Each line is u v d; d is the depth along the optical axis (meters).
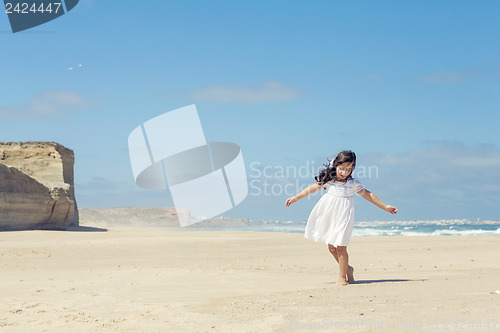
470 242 17.23
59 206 33.66
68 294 6.71
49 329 4.38
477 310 4.08
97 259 13.48
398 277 7.62
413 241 18.19
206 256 13.97
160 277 8.70
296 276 8.59
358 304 4.77
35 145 39.28
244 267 10.62
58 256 14.29
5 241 20.22
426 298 4.88
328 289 6.26
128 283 7.91
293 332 3.76
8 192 30.44
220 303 5.46
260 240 20.38
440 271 8.71
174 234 27.14
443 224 123.56
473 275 7.52
